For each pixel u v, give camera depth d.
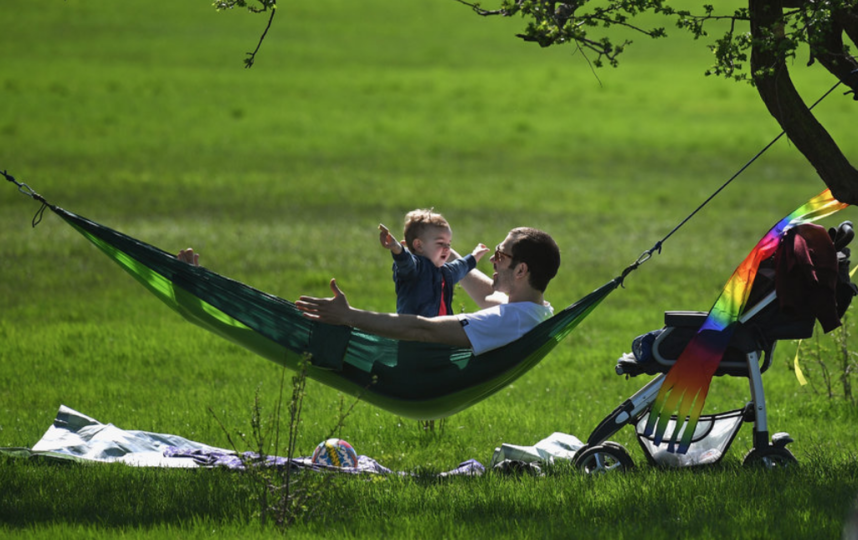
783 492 25.23
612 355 49.00
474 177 126.81
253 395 40.25
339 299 26.41
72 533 22.98
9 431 34.50
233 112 167.62
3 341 49.41
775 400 40.66
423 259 29.73
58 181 110.62
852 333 52.94
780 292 26.67
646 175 131.25
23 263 71.94
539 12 24.33
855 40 27.17
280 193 110.88
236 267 73.19
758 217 104.81
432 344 26.80
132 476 27.77
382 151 144.00
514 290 27.47
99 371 44.47
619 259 80.81
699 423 29.62
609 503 24.97
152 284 28.91
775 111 26.67
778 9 26.50
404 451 33.53
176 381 43.19
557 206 108.56
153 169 122.31
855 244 89.62
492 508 25.06
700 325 27.23
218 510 24.98
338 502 25.56
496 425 36.38
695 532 22.78
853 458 29.86
